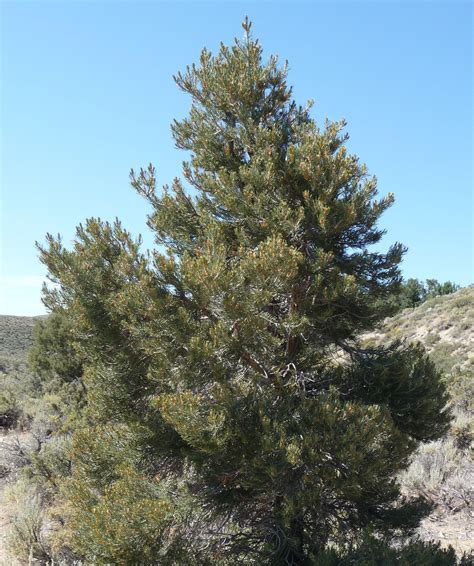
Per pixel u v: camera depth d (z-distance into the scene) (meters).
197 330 6.22
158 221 7.78
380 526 6.93
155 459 7.17
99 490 7.33
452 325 34.00
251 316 6.11
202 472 6.43
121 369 7.21
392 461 6.41
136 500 6.36
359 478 5.84
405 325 38.44
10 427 20.38
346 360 7.86
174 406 5.64
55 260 6.83
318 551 6.18
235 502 6.65
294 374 6.84
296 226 6.77
